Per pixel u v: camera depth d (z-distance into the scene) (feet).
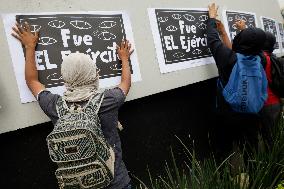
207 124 11.03
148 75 8.80
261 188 8.18
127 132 8.75
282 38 15.98
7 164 6.92
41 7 7.04
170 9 9.57
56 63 7.18
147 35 8.87
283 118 9.70
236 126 9.37
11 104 6.64
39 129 7.34
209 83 11.19
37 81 6.67
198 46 10.34
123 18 8.34
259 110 8.79
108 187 5.86
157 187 8.29
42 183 7.45
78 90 5.79
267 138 9.27
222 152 10.69
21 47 6.74
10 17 6.63
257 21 13.61
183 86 10.12
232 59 8.82
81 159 5.39
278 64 9.33
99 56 7.82
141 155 9.07
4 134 6.84
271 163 8.29
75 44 7.47
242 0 12.78
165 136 9.69
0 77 6.52
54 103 5.92
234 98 8.70
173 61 9.49
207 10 10.73
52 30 7.15
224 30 10.36
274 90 9.30
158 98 9.48
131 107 8.84
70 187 5.54
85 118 5.51
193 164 8.04
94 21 7.80
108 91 6.05
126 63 7.77
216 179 7.98
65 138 5.37
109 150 5.68
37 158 7.34
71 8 7.46
